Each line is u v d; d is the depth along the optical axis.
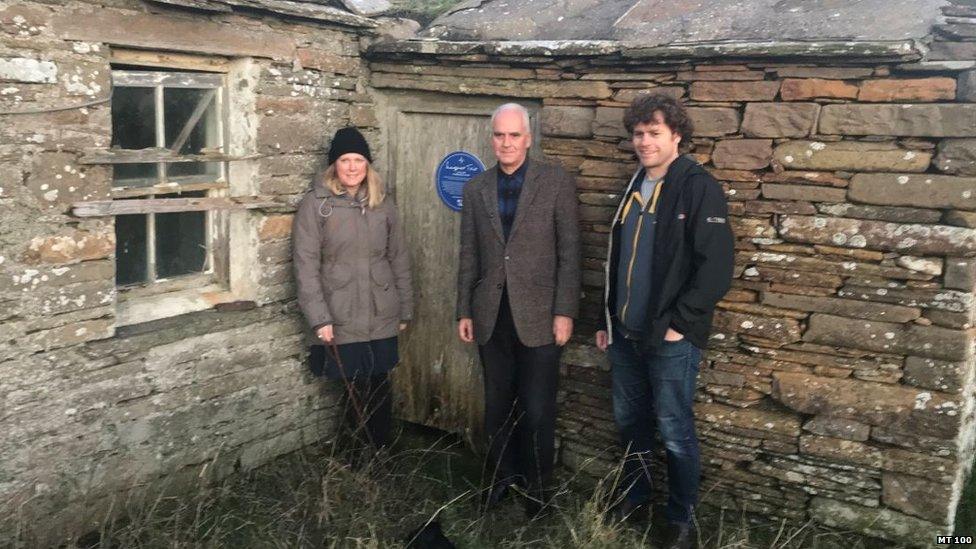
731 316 3.76
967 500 3.81
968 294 3.29
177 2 3.48
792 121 3.49
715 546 3.63
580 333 4.19
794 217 3.56
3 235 3.13
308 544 3.53
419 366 4.84
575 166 4.08
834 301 3.53
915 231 3.33
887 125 3.33
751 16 3.88
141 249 3.83
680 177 3.27
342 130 4.06
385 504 3.87
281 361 4.36
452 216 4.56
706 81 3.67
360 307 4.11
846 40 3.42
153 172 3.79
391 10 4.96
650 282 3.39
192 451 3.97
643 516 3.95
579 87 3.99
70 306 3.38
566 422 4.32
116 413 3.62
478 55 4.20
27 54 3.11
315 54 4.25
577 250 3.79
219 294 4.14
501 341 3.92
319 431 4.65
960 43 3.22
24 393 3.29
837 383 3.59
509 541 3.67
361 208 4.09
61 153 3.27
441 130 4.52
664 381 3.43
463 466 4.47
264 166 4.05
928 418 3.41
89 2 3.28
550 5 4.56
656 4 4.24
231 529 3.65
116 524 3.62
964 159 3.21
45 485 3.39
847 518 3.65
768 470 3.79
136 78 3.60
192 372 3.90
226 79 4.00
